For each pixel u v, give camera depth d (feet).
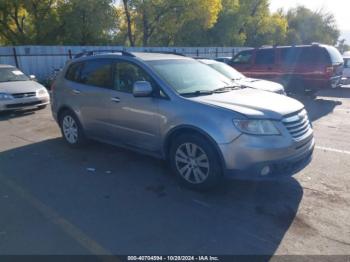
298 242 9.68
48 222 10.89
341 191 13.00
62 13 75.20
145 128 14.43
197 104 12.57
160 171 15.30
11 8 72.54
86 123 17.71
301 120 12.69
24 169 15.78
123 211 11.60
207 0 85.30
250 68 38.91
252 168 11.50
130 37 85.30
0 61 50.96
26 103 29.19
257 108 12.02
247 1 118.11
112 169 15.64
